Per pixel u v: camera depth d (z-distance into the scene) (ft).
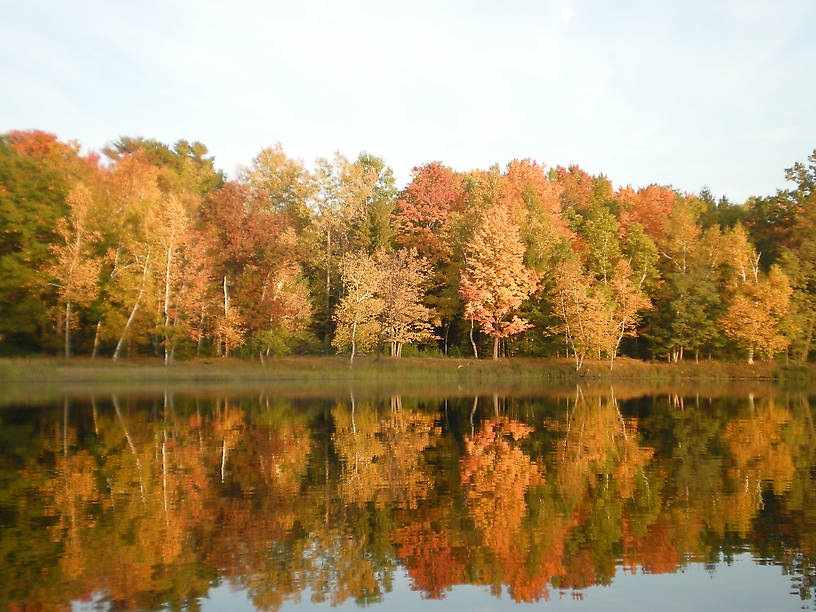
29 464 54.13
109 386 140.56
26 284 149.07
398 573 29.94
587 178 295.69
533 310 185.37
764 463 54.75
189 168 248.11
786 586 28.48
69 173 170.50
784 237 204.95
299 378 160.45
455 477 49.14
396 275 176.86
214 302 170.19
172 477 49.06
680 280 184.85
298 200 205.77
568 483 47.11
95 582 28.63
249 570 30.22
